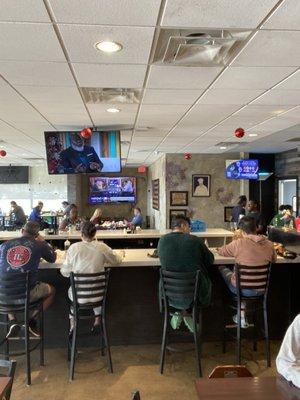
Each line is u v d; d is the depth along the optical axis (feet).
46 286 11.02
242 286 10.63
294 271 12.69
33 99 12.81
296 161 27.48
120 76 10.28
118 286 12.26
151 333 12.37
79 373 10.41
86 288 10.23
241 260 10.82
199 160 30.09
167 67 9.55
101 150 17.28
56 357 11.48
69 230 21.13
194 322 10.21
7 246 10.45
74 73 9.99
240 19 6.97
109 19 6.93
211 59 9.09
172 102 13.23
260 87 11.35
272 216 30.73
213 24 7.20
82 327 12.11
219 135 20.72
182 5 6.42
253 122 16.96
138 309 12.33
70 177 41.34
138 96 12.58
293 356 5.35
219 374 5.59
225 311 12.16
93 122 16.89
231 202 30.19
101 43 8.02
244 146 25.68
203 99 12.80
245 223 11.34
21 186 44.37
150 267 12.32
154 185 38.58
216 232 19.97
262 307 11.16
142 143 24.00
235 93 12.01
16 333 10.95
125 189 46.65
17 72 9.88
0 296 10.07
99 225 24.82
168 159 29.91
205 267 10.64
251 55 8.77
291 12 6.70
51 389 9.55
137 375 10.28
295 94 12.15
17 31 7.38
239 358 10.63
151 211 42.06
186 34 7.75
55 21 6.98
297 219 16.42
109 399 9.07
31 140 22.75
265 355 11.50
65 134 16.92
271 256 10.94
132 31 7.45
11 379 5.27
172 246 10.44
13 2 6.28
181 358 11.34
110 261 11.03
